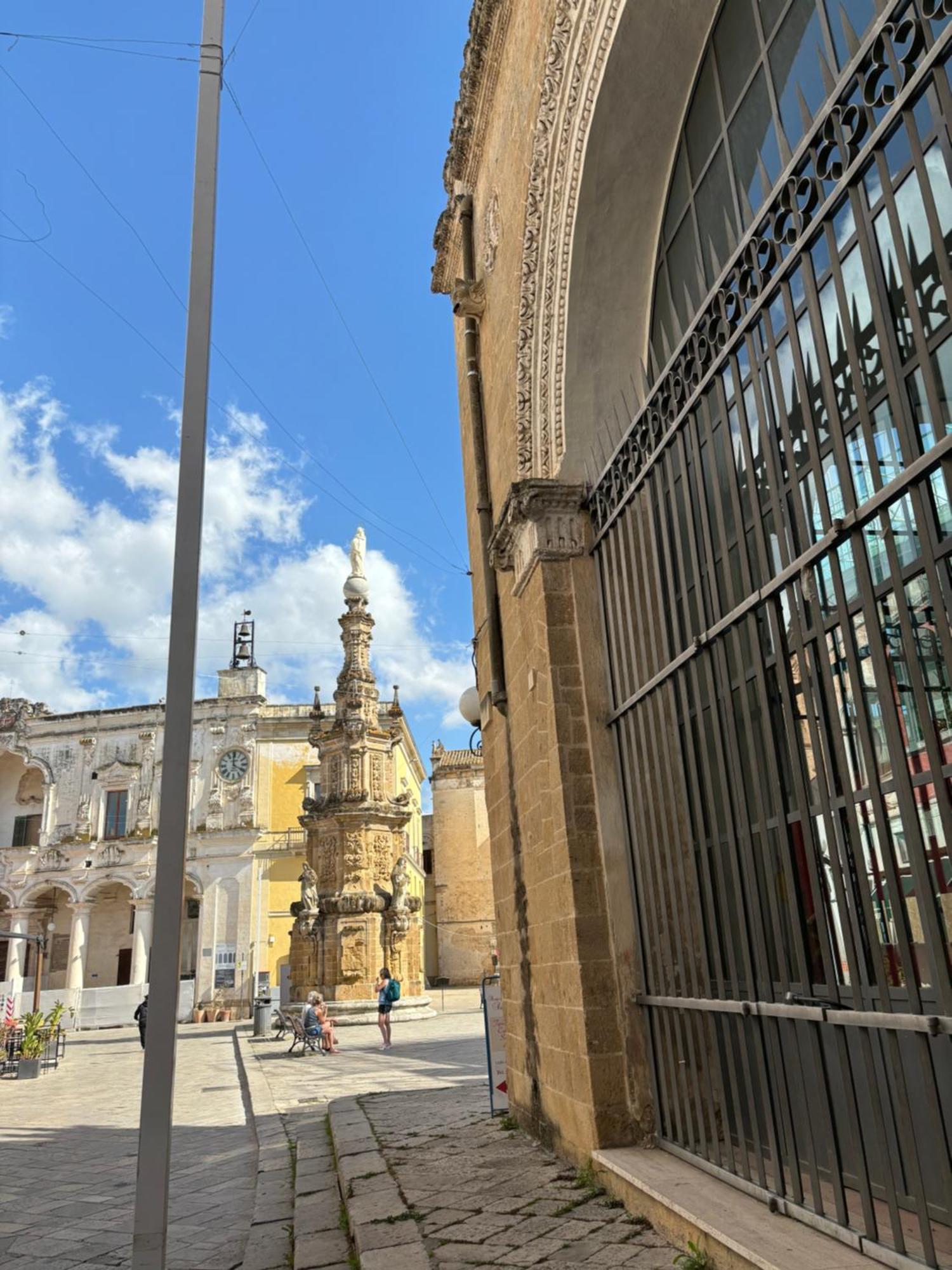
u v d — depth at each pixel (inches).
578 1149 211.6
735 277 141.4
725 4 206.5
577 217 236.2
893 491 103.7
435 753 2041.1
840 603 116.0
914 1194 103.2
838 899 119.4
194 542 136.2
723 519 149.9
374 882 1200.2
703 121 220.7
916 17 97.5
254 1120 412.8
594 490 231.0
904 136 136.1
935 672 127.3
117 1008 1471.5
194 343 144.8
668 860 182.1
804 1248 118.5
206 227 149.6
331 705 1694.1
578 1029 209.9
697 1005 167.3
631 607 204.2
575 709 225.5
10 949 1662.2
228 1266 200.5
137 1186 112.5
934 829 126.4
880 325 106.7
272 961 1544.0
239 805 1619.1
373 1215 186.2
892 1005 129.9
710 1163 163.6
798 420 163.5
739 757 148.9
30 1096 621.0
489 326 340.2
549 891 238.4
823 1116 123.0
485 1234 166.6
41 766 1761.8
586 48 221.3
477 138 348.2
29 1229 243.0
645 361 249.1
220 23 158.7
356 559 1344.7
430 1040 831.1
